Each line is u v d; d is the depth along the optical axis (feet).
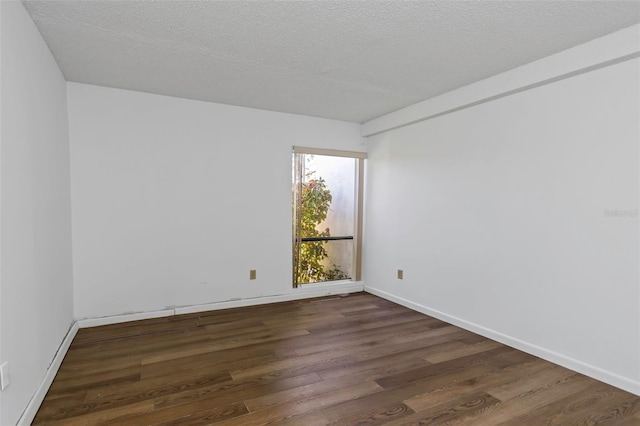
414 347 9.20
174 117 11.47
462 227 10.63
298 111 13.07
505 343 9.38
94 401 6.51
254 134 12.76
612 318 7.30
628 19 6.49
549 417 6.22
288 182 13.46
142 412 6.19
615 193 7.22
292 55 8.25
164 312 11.48
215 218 12.22
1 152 5.05
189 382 7.25
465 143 10.51
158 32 7.20
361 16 6.49
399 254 13.17
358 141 14.84
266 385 7.17
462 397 6.82
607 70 7.31
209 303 12.21
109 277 10.70
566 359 8.07
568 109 7.98
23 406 5.68
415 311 12.28
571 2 5.95
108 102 10.54
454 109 10.68
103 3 6.14
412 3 6.04
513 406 6.54
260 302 13.03
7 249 5.19
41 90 7.24
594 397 6.86
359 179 15.05
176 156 11.54
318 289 14.20
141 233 11.11
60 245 8.61
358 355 8.68
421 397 6.81
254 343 9.34
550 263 8.39
